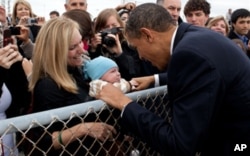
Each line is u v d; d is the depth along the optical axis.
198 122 1.25
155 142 1.32
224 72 1.31
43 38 1.76
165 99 1.79
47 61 1.71
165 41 1.46
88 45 2.67
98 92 1.53
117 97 1.42
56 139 1.39
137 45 1.53
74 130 1.37
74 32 1.79
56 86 1.66
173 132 1.28
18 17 4.03
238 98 1.37
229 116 1.42
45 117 1.20
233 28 4.61
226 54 1.34
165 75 2.10
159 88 1.75
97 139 1.45
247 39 4.60
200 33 1.39
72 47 1.79
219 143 1.51
